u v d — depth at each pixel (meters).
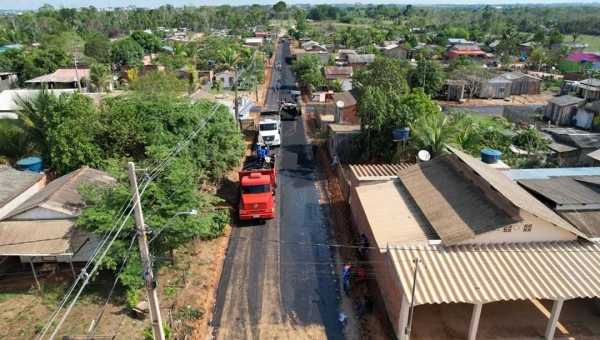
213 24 165.62
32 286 17.34
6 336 14.66
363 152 30.64
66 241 16.80
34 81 55.91
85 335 14.66
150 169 16.72
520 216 15.89
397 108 28.88
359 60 74.19
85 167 22.25
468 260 15.26
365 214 19.36
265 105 52.47
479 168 19.22
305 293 17.56
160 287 17.39
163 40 110.38
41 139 26.73
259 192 22.78
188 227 16.59
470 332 14.37
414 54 92.56
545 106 51.94
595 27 149.00
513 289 13.95
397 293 14.76
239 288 17.83
